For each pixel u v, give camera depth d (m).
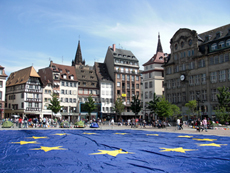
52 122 53.59
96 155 15.74
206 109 59.66
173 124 54.91
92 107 78.44
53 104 68.50
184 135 30.00
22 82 78.31
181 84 67.44
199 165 13.05
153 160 14.23
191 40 65.44
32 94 78.56
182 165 13.02
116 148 18.80
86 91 92.44
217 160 14.34
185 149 18.39
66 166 12.64
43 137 26.92
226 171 11.91
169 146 19.94
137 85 102.31
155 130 39.50
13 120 63.81
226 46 56.53
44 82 85.62
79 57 156.62
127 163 13.38
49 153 16.48
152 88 85.00
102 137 27.27
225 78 56.34
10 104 83.56
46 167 12.42
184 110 65.12
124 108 96.44
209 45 60.53
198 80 62.81
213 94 58.75
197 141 23.47
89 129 41.66
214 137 27.25
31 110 77.25
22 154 16.11
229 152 17.09
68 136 28.19
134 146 19.81
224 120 46.91
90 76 95.88
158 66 85.44
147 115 86.06
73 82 89.00
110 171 11.67
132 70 102.06
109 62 101.19
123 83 99.00
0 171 11.63
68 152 16.91
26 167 12.42
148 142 22.53
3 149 18.20
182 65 67.75
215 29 63.78
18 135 29.06
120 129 42.34
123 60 100.94
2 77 72.06
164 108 48.72
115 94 96.38
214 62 58.97
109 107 95.38
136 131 37.41
